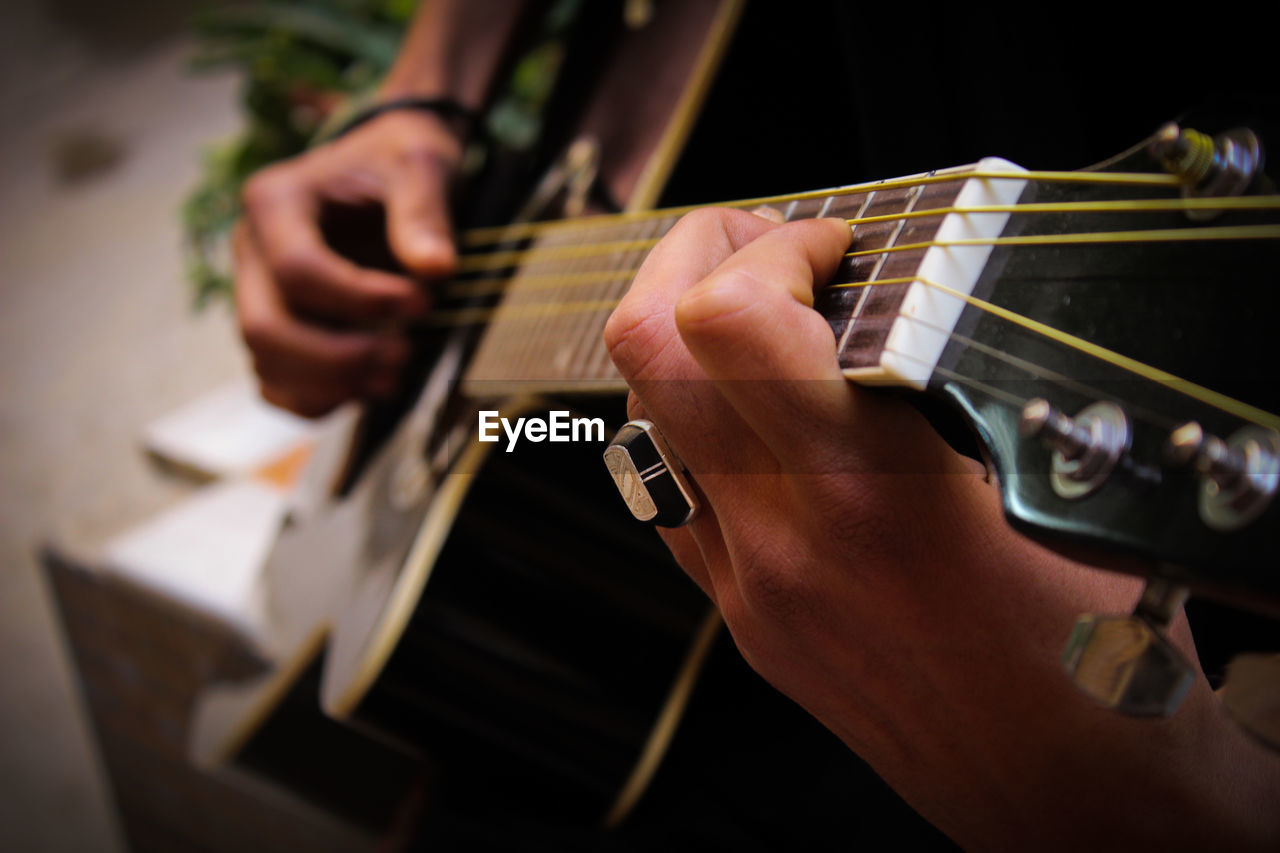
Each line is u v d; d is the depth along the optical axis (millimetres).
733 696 521
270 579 779
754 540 306
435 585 522
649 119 609
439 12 748
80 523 1132
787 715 513
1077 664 261
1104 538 259
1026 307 286
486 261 632
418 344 675
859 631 306
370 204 699
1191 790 309
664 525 319
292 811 841
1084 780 308
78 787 1102
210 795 941
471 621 526
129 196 1779
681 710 521
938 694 309
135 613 912
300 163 719
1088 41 442
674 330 301
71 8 2322
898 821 464
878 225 306
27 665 1199
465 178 704
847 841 475
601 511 519
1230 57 410
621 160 608
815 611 307
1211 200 275
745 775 510
